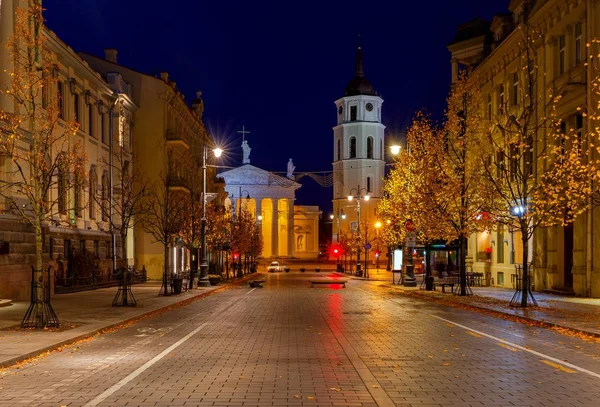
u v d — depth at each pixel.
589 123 24.02
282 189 127.38
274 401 8.46
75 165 25.52
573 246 28.62
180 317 21.09
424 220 34.47
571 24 28.84
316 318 20.53
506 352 12.86
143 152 51.50
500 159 36.81
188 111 61.59
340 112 118.69
